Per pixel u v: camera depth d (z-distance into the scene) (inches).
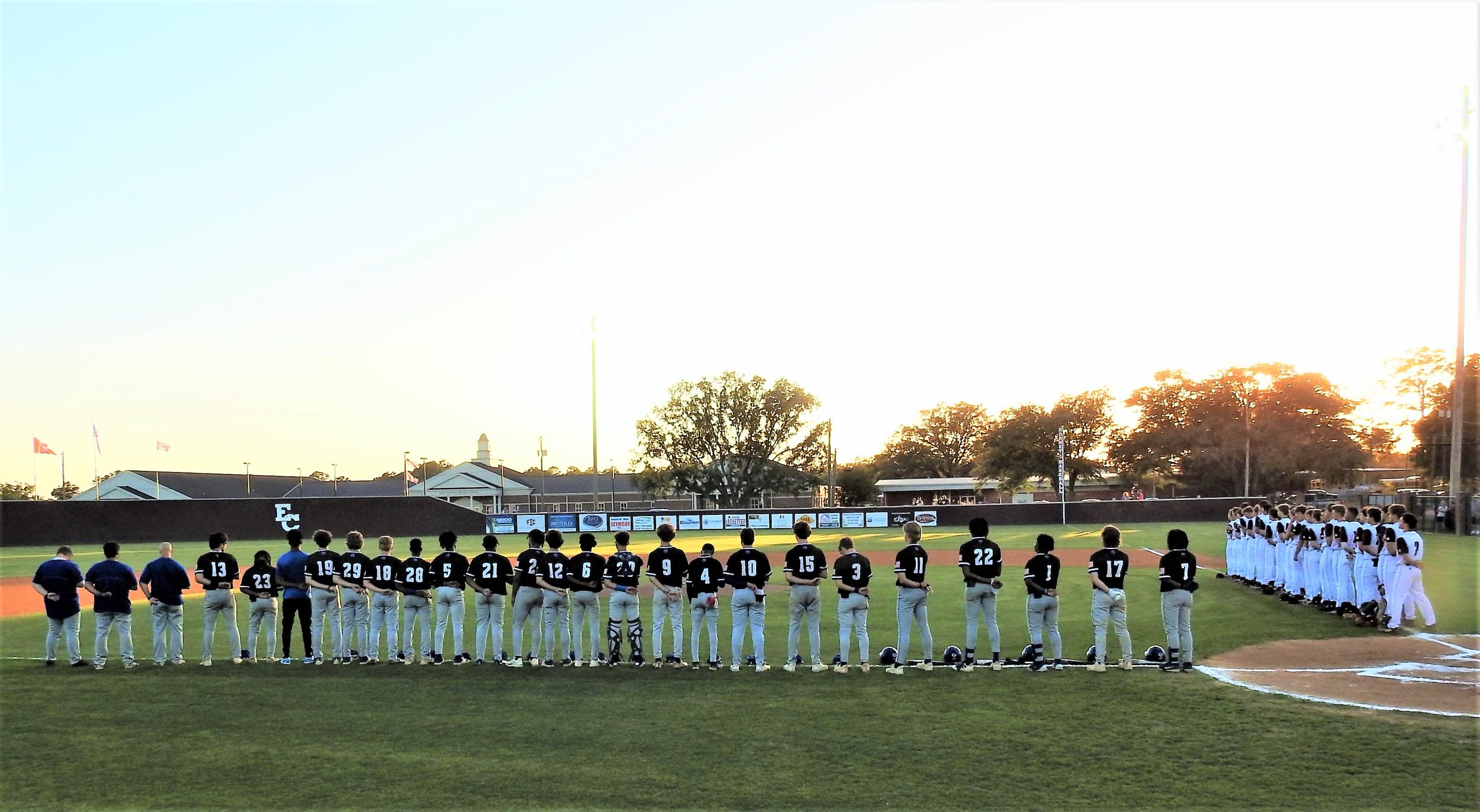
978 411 4402.1
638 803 306.5
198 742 379.9
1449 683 462.6
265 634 661.9
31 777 338.6
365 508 1952.5
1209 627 628.7
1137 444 2866.6
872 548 1446.9
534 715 417.1
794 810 299.7
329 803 310.0
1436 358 2174.0
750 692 456.1
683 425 3093.0
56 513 1822.1
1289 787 315.9
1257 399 2738.7
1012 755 351.3
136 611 812.0
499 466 3750.0
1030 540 1542.8
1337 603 663.8
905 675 490.9
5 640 661.3
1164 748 357.7
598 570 535.8
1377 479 3218.5
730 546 1581.0
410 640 559.5
